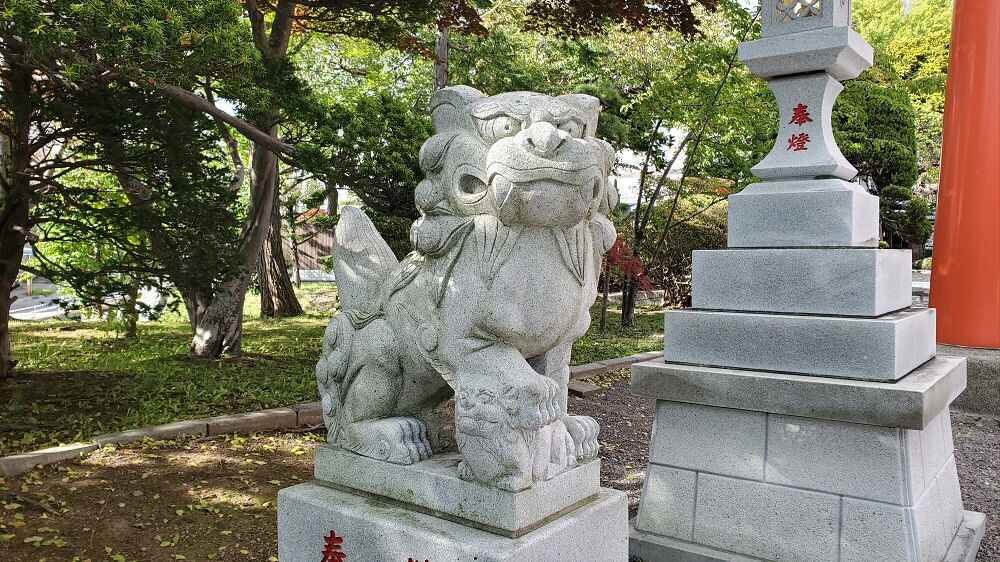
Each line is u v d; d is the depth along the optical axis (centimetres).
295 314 1423
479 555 204
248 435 535
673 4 816
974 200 625
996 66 607
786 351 310
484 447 213
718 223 1417
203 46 452
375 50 1219
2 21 416
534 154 205
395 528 224
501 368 218
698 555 318
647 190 1391
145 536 352
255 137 650
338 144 636
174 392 648
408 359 246
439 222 232
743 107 970
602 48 1273
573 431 243
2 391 618
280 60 627
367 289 271
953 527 340
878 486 287
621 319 1323
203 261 648
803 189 320
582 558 230
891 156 1395
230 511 387
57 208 615
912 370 310
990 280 623
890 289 314
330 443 269
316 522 246
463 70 1254
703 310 339
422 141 684
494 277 219
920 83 1717
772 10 327
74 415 549
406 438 243
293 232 1878
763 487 312
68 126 585
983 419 594
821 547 298
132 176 674
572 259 226
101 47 430
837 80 333
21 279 748
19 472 420
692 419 331
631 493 447
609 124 1124
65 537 343
